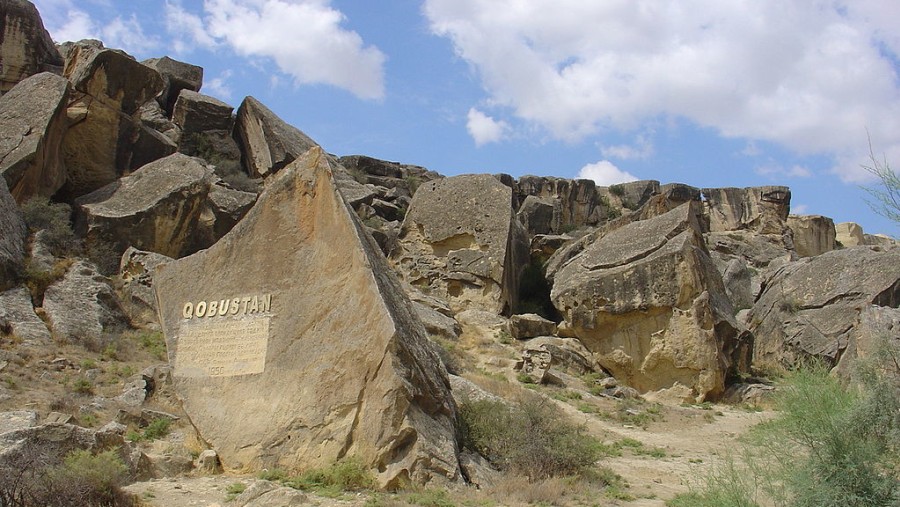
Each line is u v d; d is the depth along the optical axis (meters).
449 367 25.00
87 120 35.75
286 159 43.78
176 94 50.62
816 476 10.27
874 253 36.12
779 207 63.78
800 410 10.99
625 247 30.47
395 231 40.38
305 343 15.02
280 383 14.92
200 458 14.70
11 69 44.03
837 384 11.46
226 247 16.48
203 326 16.06
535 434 16.03
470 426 16.09
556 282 31.38
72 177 35.22
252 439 14.62
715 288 29.89
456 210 37.47
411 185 56.34
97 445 13.43
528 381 25.89
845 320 33.16
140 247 32.06
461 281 35.50
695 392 27.34
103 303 26.31
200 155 45.28
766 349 34.84
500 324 31.44
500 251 35.47
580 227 60.19
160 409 19.00
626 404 25.41
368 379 14.12
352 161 58.25
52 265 27.31
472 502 12.85
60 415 16.81
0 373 19.83
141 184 34.06
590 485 15.09
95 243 31.30
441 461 13.74
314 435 14.22
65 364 21.27
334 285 15.14
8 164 30.47
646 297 28.36
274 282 15.81
